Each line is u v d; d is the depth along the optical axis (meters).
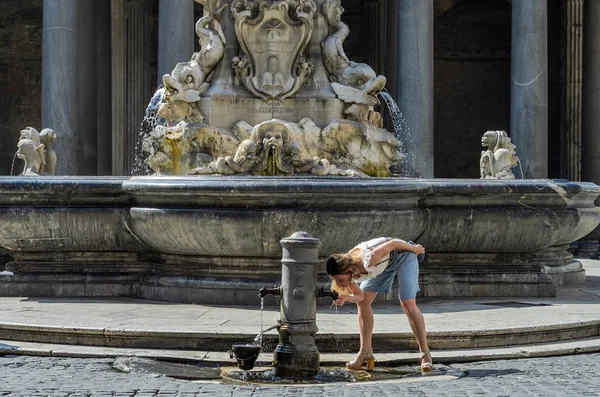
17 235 27.78
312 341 19.75
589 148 73.94
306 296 19.70
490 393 17.52
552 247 32.69
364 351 20.28
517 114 58.94
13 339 22.50
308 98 30.31
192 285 26.59
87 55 65.81
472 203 28.03
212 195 25.42
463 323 23.03
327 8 31.02
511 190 28.00
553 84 86.31
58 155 57.38
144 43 80.12
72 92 57.66
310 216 25.08
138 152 77.75
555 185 28.41
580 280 33.50
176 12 54.88
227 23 30.72
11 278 28.16
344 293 19.75
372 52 84.94
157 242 26.84
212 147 29.75
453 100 92.56
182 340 21.64
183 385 18.39
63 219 27.48
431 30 58.00
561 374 19.53
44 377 18.97
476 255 28.83
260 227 25.17
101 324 22.50
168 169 29.94
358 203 25.61
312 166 28.17
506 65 92.44
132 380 18.78
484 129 92.69
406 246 20.17
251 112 30.23
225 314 24.34
